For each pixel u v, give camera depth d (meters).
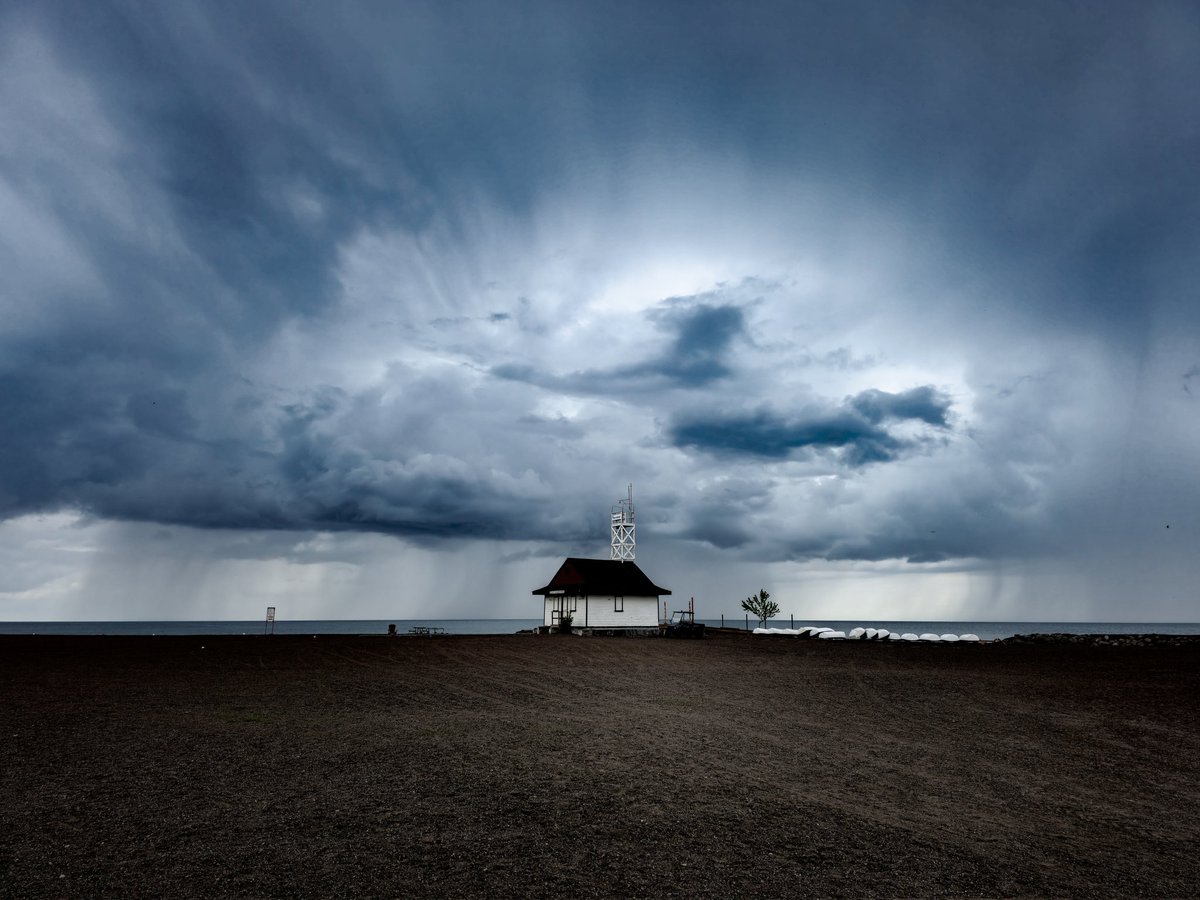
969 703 21.14
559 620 59.38
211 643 40.06
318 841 8.30
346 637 48.06
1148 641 58.00
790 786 11.40
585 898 6.92
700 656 35.81
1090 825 9.98
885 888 7.42
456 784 10.93
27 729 14.85
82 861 7.58
